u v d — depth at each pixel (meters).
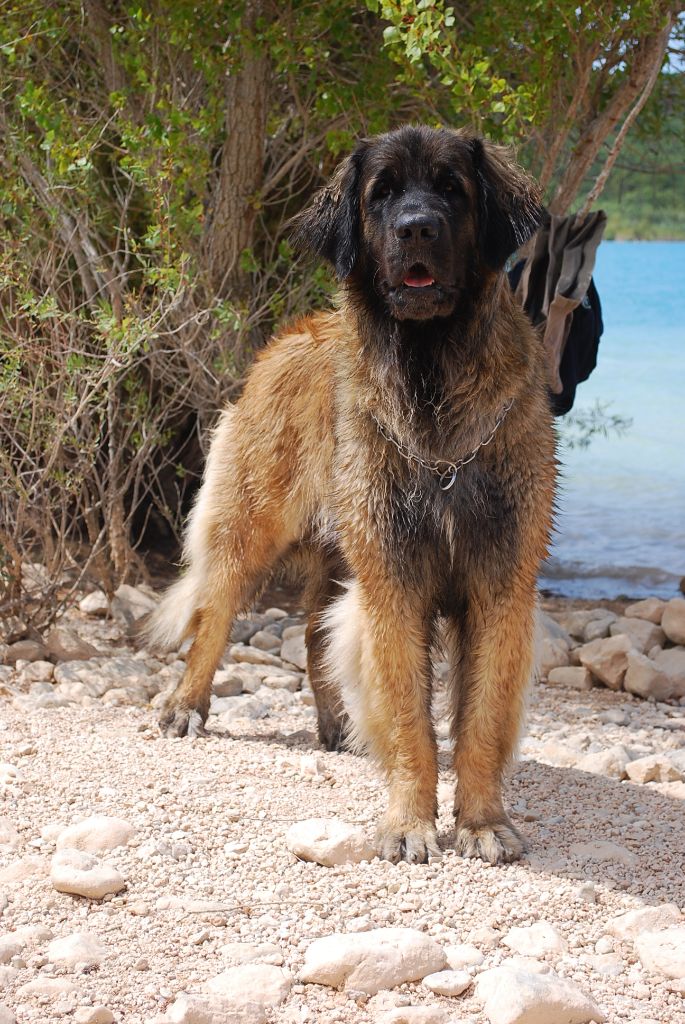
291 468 5.99
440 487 4.57
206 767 5.45
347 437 4.71
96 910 4.10
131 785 5.14
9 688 6.79
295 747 5.98
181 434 10.04
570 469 14.28
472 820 4.68
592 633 8.20
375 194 4.57
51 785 5.09
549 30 7.24
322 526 5.88
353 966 3.65
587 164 7.86
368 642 4.71
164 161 7.51
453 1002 3.59
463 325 4.46
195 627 6.23
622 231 37.03
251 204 8.59
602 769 5.68
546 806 5.16
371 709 4.73
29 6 7.64
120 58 7.86
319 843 4.48
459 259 4.44
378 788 5.28
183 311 8.34
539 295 6.64
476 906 4.16
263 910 4.11
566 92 8.34
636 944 3.87
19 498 7.72
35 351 7.42
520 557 4.61
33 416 7.25
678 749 6.12
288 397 6.02
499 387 4.48
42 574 8.12
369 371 4.61
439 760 5.90
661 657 7.63
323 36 8.19
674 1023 3.50
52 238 8.22
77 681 6.86
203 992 3.57
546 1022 3.41
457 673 4.88
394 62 7.86
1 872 4.32
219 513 6.21
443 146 4.50
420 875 4.39
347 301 4.75
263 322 9.16
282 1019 3.48
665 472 14.09
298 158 8.60
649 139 10.01
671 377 20.89
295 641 7.94
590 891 4.25
